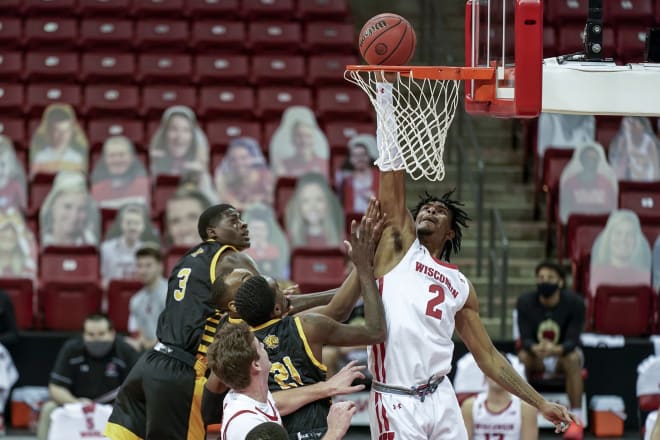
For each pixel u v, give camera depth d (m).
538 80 6.04
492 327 12.94
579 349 11.54
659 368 11.41
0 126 15.39
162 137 14.78
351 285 6.42
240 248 7.33
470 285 6.60
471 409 9.70
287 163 14.73
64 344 11.23
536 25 6.03
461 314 6.63
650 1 17.19
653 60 6.70
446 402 6.38
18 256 12.77
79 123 15.79
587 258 12.89
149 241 12.82
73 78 16.50
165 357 7.14
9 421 11.57
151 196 14.36
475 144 13.95
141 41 17.00
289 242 13.34
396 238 6.41
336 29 17.41
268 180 14.20
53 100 15.95
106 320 10.93
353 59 16.95
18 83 16.38
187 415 7.11
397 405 6.29
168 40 17.03
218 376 5.41
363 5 18.69
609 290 12.34
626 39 16.77
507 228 14.62
